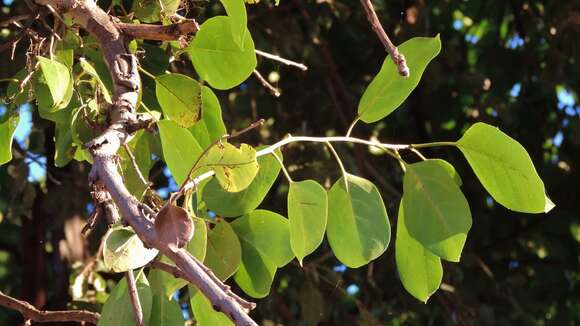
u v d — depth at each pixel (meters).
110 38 1.00
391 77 1.05
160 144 1.15
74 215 1.99
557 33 2.16
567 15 2.14
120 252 0.90
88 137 1.09
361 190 1.03
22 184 1.74
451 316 2.08
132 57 1.00
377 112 1.05
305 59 2.15
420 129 2.29
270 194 2.10
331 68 2.15
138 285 0.97
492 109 2.30
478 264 2.29
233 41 1.05
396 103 1.05
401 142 2.30
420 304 2.14
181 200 1.04
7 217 1.92
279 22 2.02
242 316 0.80
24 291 2.02
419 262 1.05
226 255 1.03
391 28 2.15
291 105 2.18
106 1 1.21
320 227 1.01
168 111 1.07
